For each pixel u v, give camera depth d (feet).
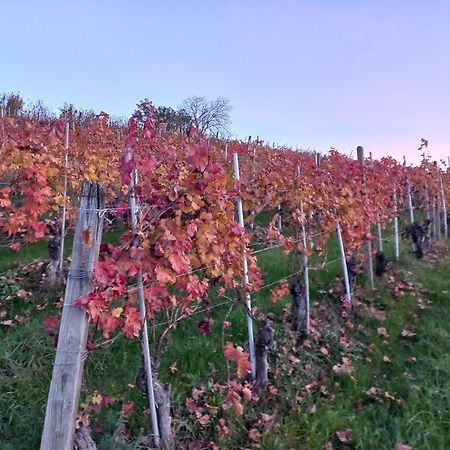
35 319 15.51
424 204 29.22
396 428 11.65
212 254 10.30
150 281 9.94
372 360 15.02
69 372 7.84
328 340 15.69
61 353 7.86
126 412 10.81
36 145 17.93
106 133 28.63
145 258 9.00
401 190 26.86
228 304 16.46
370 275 20.27
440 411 12.21
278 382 13.19
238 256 12.21
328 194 17.29
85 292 7.98
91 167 16.65
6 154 16.79
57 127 20.80
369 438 11.35
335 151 29.60
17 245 17.85
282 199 15.81
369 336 16.40
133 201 9.29
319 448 11.04
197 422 11.38
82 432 8.66
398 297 19.29
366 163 23.40
